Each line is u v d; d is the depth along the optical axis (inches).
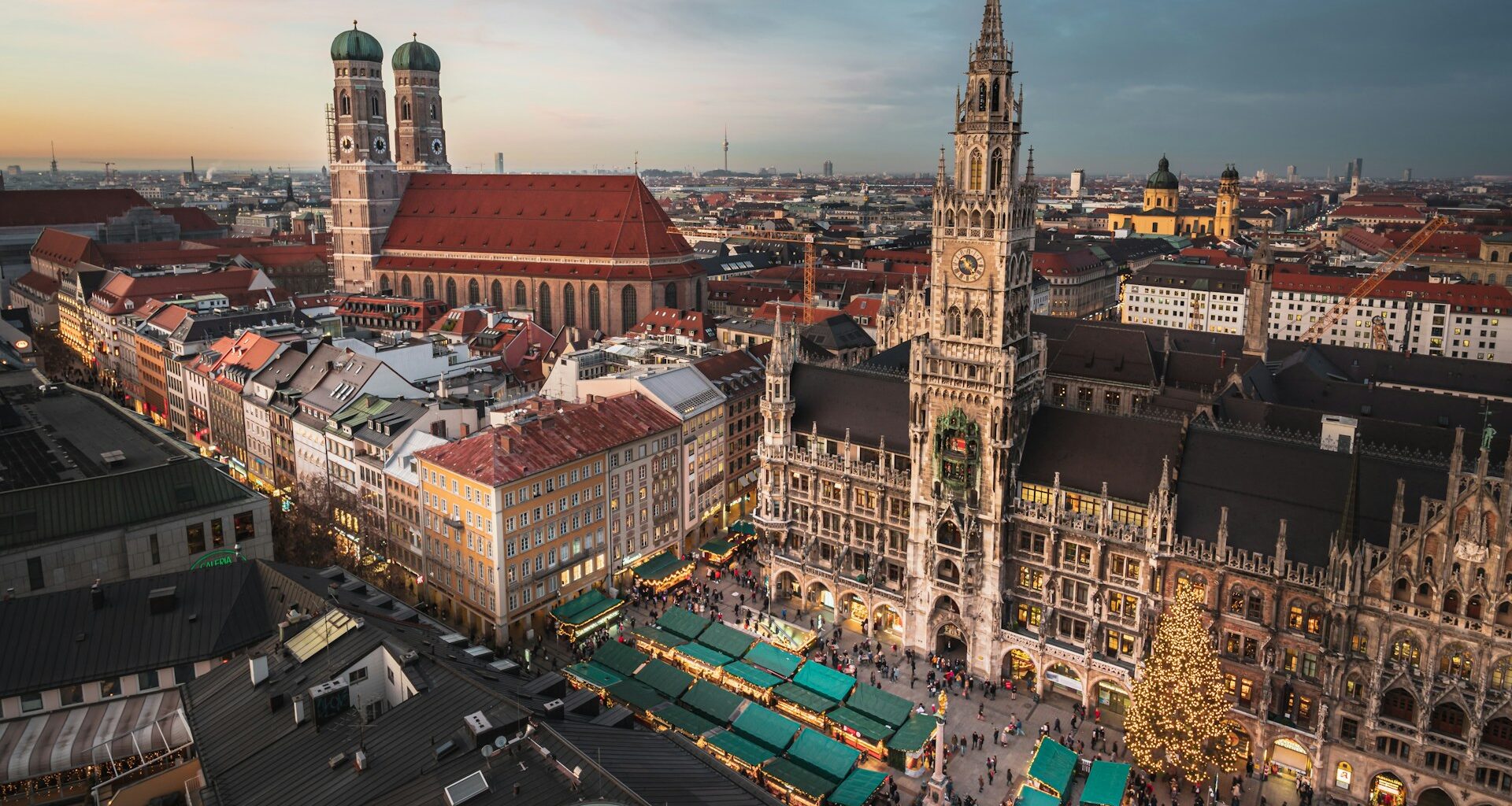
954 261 4249.5
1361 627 3432.6
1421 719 3326.8
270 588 3275.1
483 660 2994.6
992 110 4077.3
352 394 6023.6
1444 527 3235.7
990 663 4394.7
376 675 2746.1
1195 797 3602.4
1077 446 4274.1
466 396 6269.7
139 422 5182.1
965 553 4330.7
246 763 2487.7
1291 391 5792.3
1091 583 4094.5
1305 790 3577.8
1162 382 6333.7
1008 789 3668.8
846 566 4992.6
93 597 3105.3
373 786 2261.3
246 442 6929.1
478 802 2082.9
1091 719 4109.3
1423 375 6584.6
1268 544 3698.3
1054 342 7199.8
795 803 3479.3
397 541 5310.0
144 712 2928.2
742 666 4264.3
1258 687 3720.5
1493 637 3174.2
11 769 2691.9
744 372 6520.7
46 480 4183.1
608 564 5236.2
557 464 4815.5
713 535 6141.7
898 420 4909.0
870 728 3853.3
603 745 2386.8
